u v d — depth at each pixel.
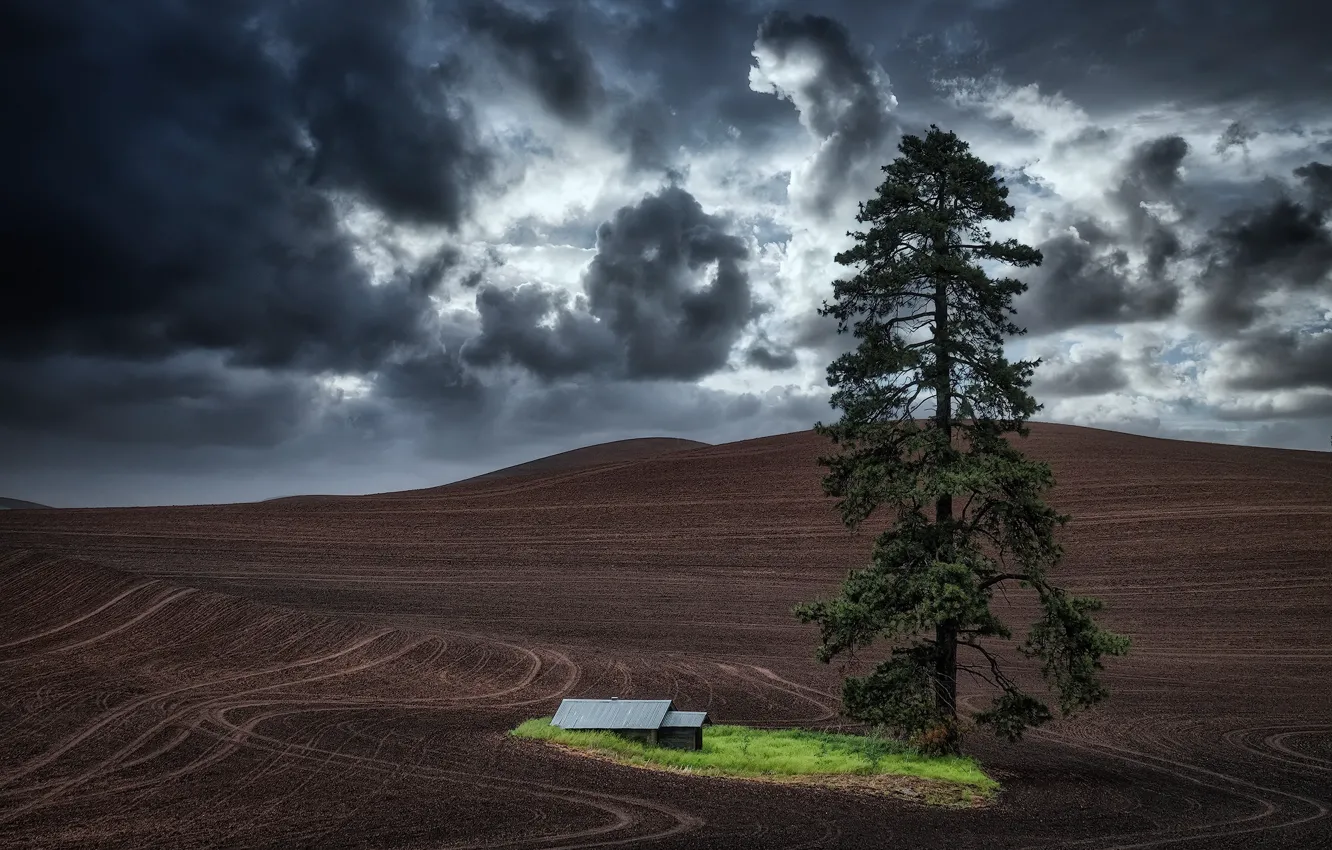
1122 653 23.34
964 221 25.69
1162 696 40.00
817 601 25.66
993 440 24.64
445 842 16.33
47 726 25.66
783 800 20.36
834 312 26.05
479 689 36.12
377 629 44.09
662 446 193.12
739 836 17.19
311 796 19.52
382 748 24.61
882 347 24.62
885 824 18.59
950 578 23.28
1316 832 19.80
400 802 19.12
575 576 69.25
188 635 40.56
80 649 37.25
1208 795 24.00
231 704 29.91
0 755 22.58
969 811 20.30
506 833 16.98
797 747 26.42
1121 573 64.62
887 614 23.98
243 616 43.53
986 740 31.08
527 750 24.80
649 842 16.58
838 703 36.75
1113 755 29.50
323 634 42.34
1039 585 24.34
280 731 26.31
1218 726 34.44
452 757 23.70
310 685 34.19
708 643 49.00
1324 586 60.41
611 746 25.34
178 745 24.16
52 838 16.41
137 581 47.44
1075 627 23.84
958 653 47.16
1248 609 56.91
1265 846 18.28
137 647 38.16
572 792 20.34
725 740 27.91
